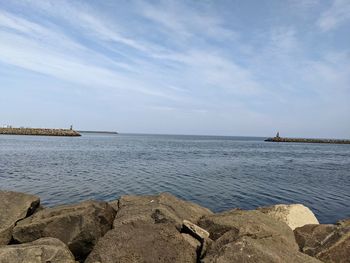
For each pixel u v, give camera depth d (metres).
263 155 59.06
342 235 8.12
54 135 140.12
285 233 8.50
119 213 9.30
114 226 8.52
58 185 22.16
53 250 6.82
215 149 74.50
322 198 20.73
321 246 8.06
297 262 6.65
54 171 28.86
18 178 24.61
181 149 70.75
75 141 95.62
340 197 21.17
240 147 89.56
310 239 8.45
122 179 25.39
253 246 6.54
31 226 8.41
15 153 46.62
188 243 7.39
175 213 9.27
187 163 39.16
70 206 9.24
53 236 8.32
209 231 8.56
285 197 20.69
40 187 21.31
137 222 8.30
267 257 6.35
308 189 23.72
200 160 43.84
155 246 7.04
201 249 7.43
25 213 9.34
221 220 8.70
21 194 9.99
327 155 64.81
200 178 27.08
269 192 22.05
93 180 24.55
